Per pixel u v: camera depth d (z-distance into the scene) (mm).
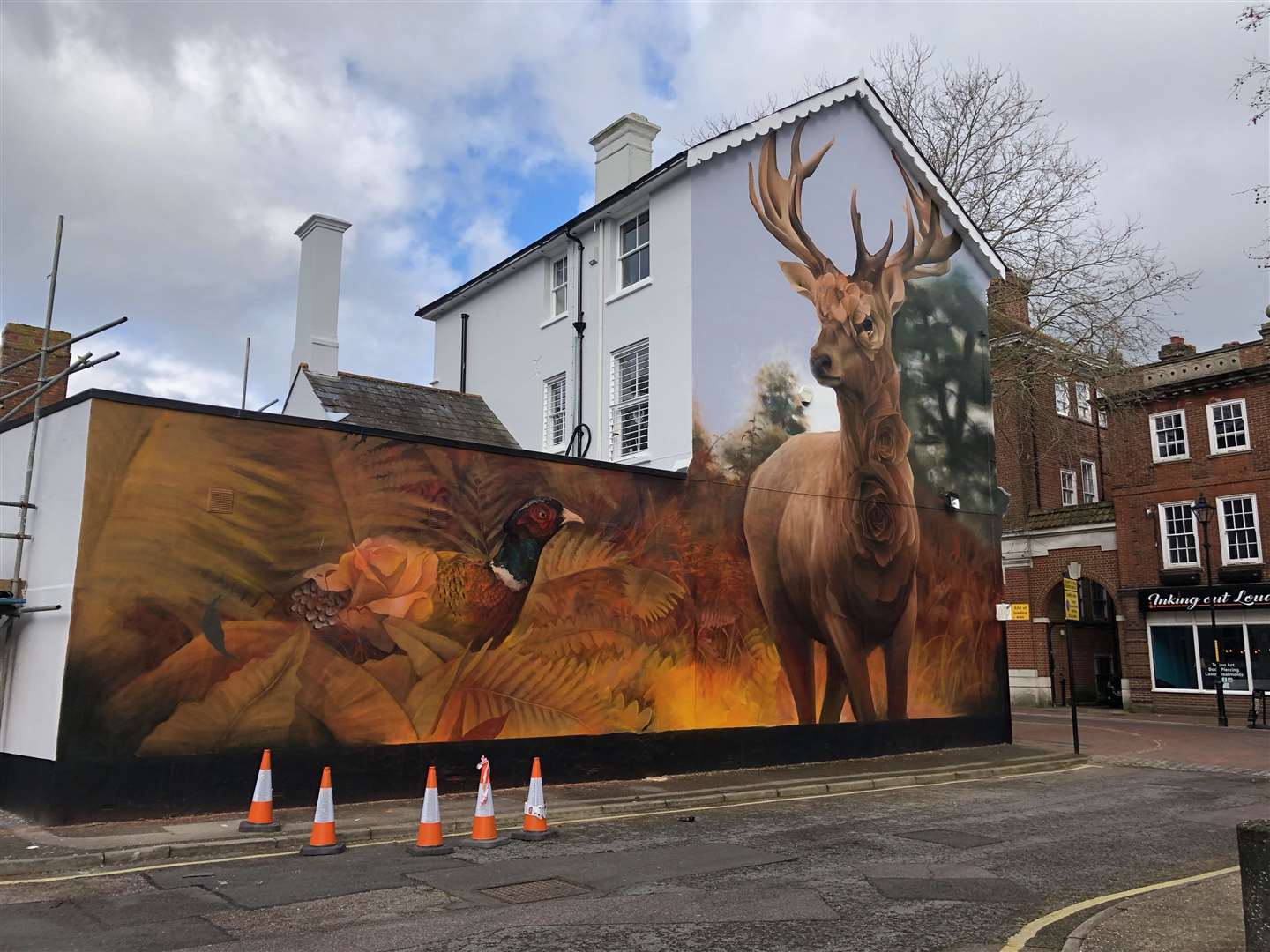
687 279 17328
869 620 18516
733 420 17234
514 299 22406
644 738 14922
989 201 29328
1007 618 20203
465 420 21000
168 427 11367
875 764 16859
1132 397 31906
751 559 16859
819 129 19609
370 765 12242
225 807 11156
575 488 14773
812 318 18875
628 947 6336
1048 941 6594
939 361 21047
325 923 6832
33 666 11211
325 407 18750
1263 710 26672
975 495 21141
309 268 21094
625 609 15047
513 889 7875
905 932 6809
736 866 8875
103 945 6285
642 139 22078
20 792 10977
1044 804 13031
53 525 11336
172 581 11156
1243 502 30406
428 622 13000
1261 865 5230
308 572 12102
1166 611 31562
